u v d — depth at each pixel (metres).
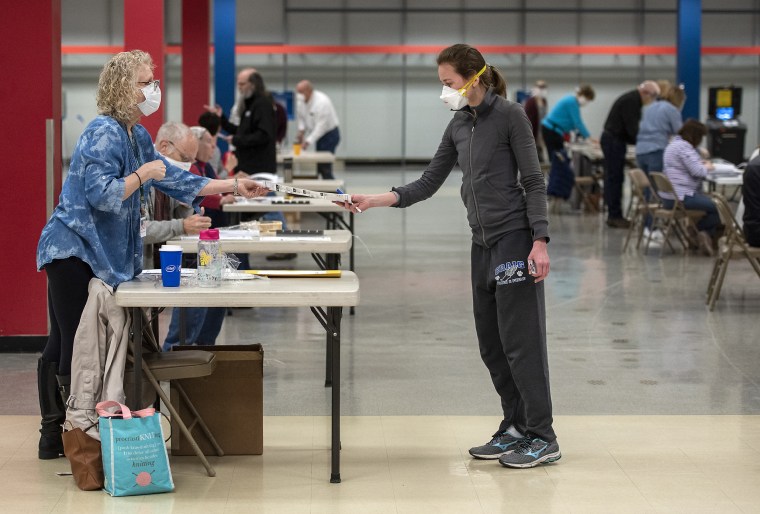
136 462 4.95
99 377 5.08
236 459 5.54
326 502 4.91
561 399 6.87
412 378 7.41
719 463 5.53
